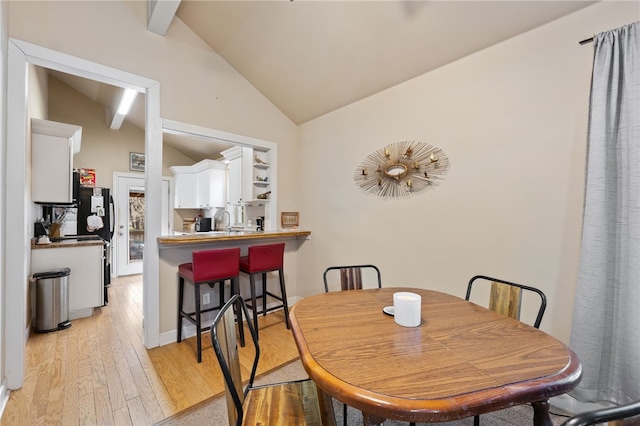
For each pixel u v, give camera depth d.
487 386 0.81
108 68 2.32
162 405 1.77
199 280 2.38
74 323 3.09
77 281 3.20
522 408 1.78
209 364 2.25
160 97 2.60
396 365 0.93
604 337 1.53
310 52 2.68
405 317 1.25
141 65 2.49
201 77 2.88
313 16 2.36
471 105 2.15
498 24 1.91
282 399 1.21
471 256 2.15
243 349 2.51
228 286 3.14
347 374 0.88
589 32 1.64
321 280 3.41
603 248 1.49
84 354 2.39
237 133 3.17
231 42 2.86
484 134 2.08
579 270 1.57
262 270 2.88
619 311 1.49
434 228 2.38
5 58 1.84
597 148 1.51
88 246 3.27
